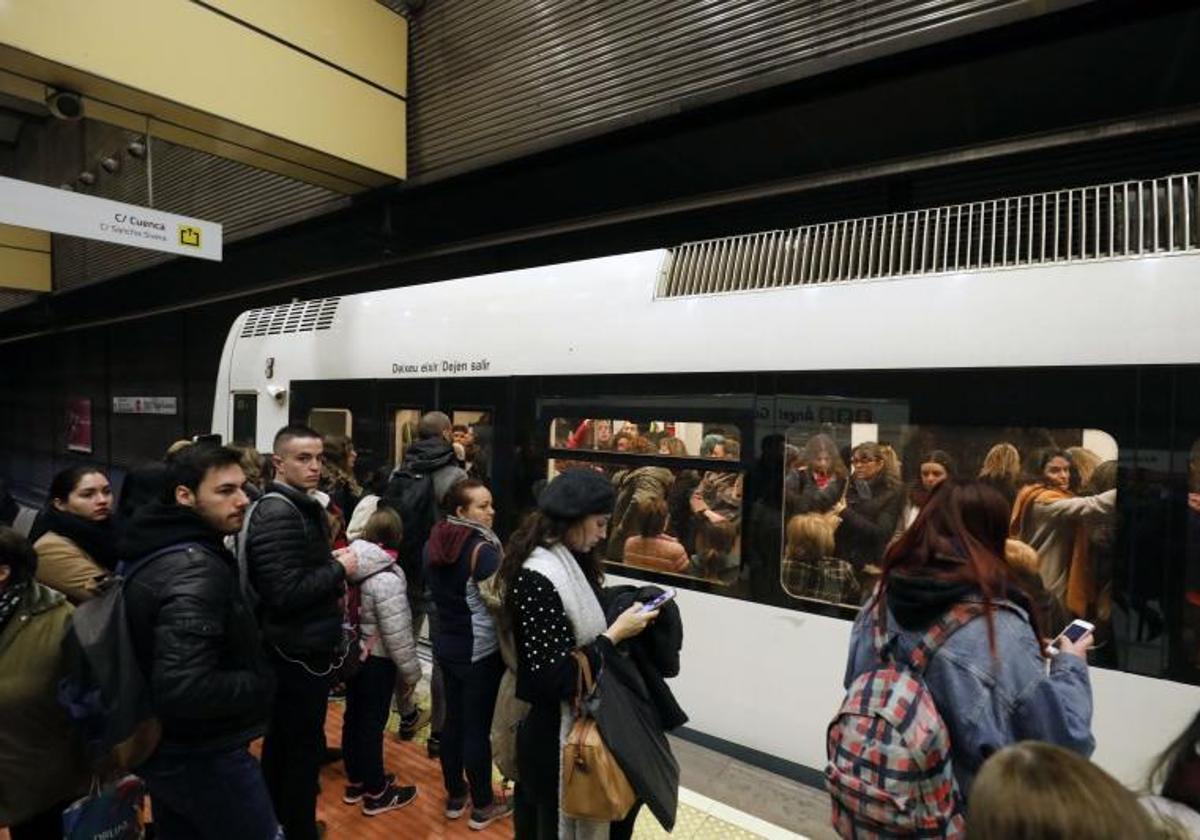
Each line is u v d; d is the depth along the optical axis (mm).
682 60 4180
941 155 3961
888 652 1367
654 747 1676
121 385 12148
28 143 11438
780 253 2951
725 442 2955
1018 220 2402
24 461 15727
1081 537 2186
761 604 2848
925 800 1219
